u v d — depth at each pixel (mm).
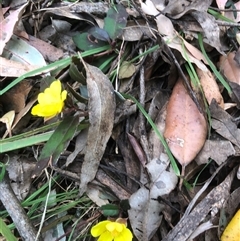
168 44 296
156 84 307
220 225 265
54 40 318
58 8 315
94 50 297
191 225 263
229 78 307
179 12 312
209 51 316
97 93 260
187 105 286
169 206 273
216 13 324
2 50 289
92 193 276
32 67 291
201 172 285
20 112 288
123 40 302
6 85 294
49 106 245
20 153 286
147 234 266
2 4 322
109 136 265
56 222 272
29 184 280
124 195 275
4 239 267
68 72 290
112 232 248
